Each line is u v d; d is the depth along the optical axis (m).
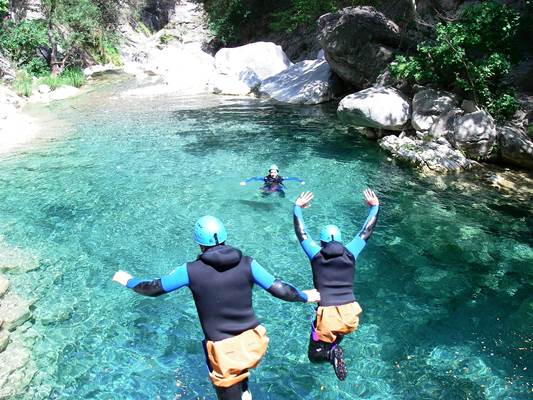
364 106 11.09
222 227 3.62
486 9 10.55
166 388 4.28
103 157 10.91
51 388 4.28
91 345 4.84
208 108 16.09
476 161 10.05
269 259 6.49
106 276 6.14
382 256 6.61
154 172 9.84
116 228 7.45
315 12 20.34
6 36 21.36
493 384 4.29
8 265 6.29
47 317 5.29
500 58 10.36
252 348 3.44
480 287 5.88
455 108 10.56
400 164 10.13
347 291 4.13
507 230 7.34
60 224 7.61
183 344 4.86
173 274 3.48
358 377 4.39
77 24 24.30
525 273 6.17
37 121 14.77
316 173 9.63
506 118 10.80
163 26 37.03
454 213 7.91
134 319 5.27
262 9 30.03
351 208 8.08
